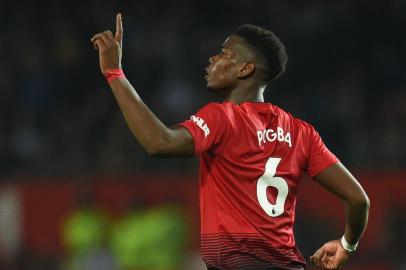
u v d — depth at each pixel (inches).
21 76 2332.7
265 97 2233.0
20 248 1825.8
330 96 2203.5
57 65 2357.3
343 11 2383.1
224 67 615.8
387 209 1777.8
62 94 2305.6
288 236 604.7
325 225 1748.3
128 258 1765.5
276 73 623.2
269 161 599.8
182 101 2239.2
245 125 594.6
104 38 576.4
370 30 2343.8
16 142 2164.1
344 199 629.9
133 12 2468.0
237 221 588.4
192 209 1790.1
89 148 2112.5
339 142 2087.8
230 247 586.9
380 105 2186.3
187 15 2458.2
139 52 2361.0
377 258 1758.1
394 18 2354.8
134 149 2031.3
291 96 2231.8
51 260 1809.8
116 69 573.9
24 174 2030.0
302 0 2423.7
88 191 1818.4
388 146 2023.9
